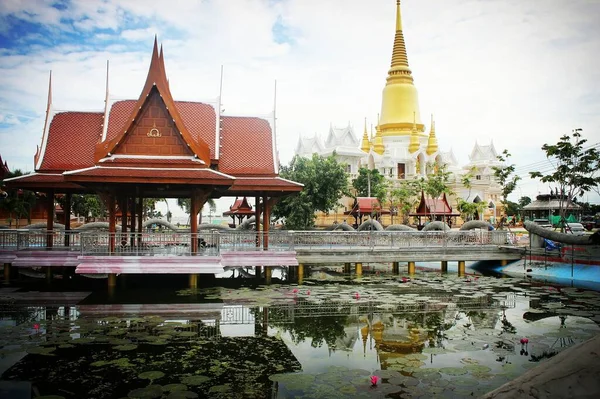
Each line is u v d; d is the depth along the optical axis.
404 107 76.75
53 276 23.98
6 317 17.20
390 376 10.99
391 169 70.25
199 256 21.75
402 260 28.73
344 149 66.88
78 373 11.10
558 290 23.45
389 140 76.19
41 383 10.46
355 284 25.41
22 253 23.30
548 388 2.56
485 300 20.77
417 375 11.07
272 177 27.05
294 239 27.73
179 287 23.31
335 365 11.94
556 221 45.50
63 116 27.64
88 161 26.20
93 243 21.70
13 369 11.40
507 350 13.21
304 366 11.84
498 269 31.16
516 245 32.28
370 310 18.75
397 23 79.56
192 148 22.62
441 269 31.38
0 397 9.69
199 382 10.56
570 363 2.71
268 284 25.33
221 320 17.00
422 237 30.09
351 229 40.84
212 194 28.81
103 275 26.31
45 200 54.31
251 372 11.32
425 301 20.50
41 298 20.78
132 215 26.02
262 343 14.03
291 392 9.98
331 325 16.34
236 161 27.59
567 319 17.16
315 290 23.25
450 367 11.64
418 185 59.56
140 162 22.28
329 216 61.62
